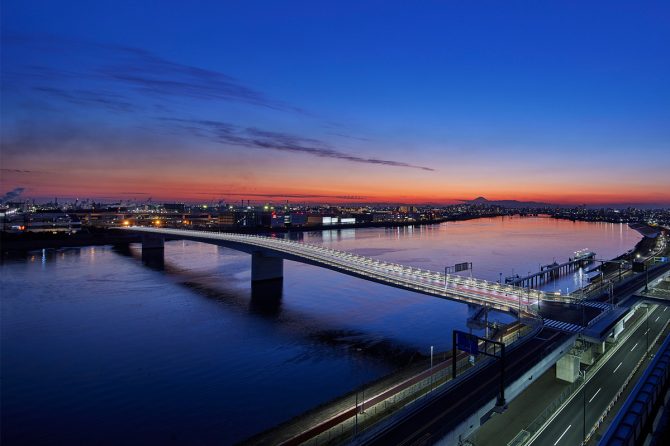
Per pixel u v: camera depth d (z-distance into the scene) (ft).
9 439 166.20
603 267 628.28
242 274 571.69
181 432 171.32
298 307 384.68
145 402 197.16
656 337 245.65
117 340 288.51
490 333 251.39
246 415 185.06
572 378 187.32
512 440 139.44
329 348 273.54
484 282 342.03
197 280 521.65
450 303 397.39
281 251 463.83
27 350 267.39
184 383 218.59
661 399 156.76
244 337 296.30
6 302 398.62
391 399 176.55
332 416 172.76
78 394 205.87
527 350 186.39
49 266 634.43
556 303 271.90
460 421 127.13
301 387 213.66
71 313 358.84
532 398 173.37
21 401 198.29
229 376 228.02
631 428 127.65
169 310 371.56
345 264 391.04
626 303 282.15
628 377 190.29
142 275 557.74
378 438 121.70
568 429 147.33
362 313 363.15
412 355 260.62
